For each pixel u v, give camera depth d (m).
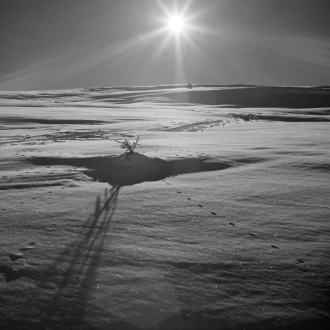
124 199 6.16
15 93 85.06
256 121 30.23
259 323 2.69
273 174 8.51
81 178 7.94
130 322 2.64
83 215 5.20
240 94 75.62
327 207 5.80
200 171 8.84
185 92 79.56
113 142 14.51
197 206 5.80
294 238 4.44
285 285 3.24
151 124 25.06
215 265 3.61
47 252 3.81
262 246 4.16
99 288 3.08
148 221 4.99
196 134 18.20
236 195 6.53
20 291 2.99
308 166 9.41
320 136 17.17
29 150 12.36
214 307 2.86
